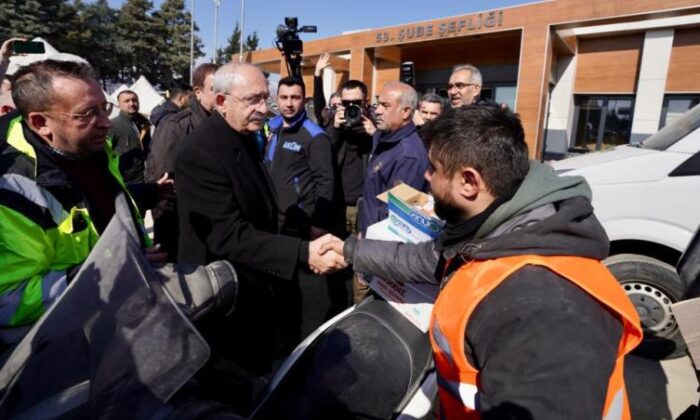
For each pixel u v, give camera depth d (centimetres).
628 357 271
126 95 518
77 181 158
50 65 146
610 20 957
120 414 77
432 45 1352
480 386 84
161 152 311
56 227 134
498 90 1301
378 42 1360
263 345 197
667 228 244
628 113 1169
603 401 73
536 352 74
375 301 162
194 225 176
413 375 128
